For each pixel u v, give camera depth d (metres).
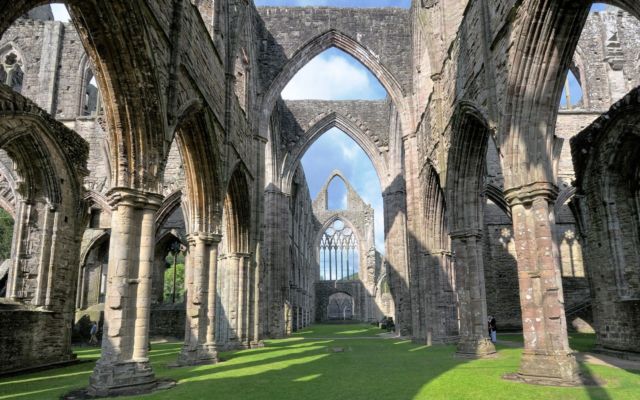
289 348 20.38
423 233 22.83
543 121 11.09
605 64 30.14
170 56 11.91
